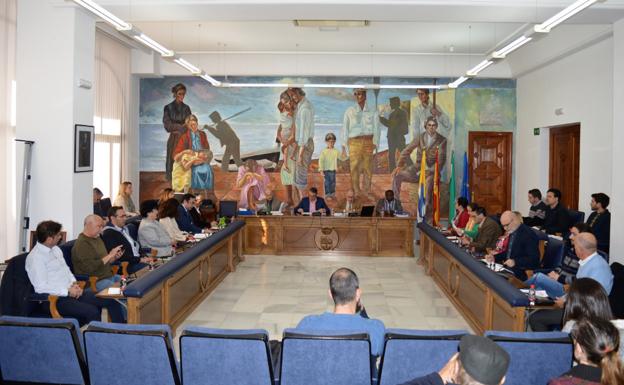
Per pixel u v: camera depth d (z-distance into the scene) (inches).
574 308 125.4
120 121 474.9
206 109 521.0
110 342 134.3
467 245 325.1
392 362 133.8
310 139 519.5
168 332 134.6
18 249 286.2
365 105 517.3
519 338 132.2
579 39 367.6
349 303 142.5
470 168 519.5
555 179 449.1
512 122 517.7
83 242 241.6
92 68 310.8
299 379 133.3
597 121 363.9
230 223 398.0
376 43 455.2
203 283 302.4
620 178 277.9
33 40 290.4
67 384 141.2
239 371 132.7
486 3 274.8
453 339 132.3
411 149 517.3
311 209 460.8
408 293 321.7
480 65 344.2
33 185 291.1
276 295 313.7
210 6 281.4
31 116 291.4
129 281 209.6
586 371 95.8
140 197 523.8
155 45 295.3
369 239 437.4
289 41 451.5
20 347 138.6
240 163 521.7
